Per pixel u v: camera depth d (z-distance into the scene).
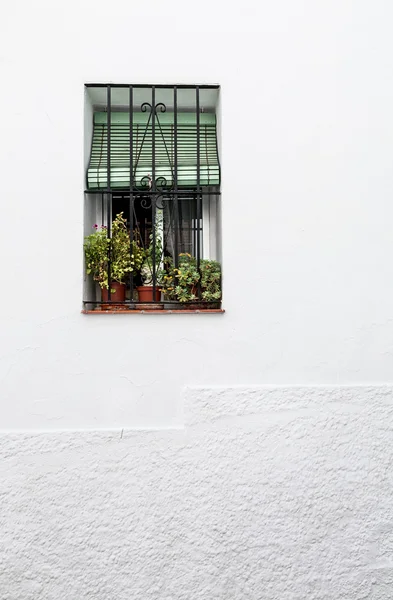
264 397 3.84
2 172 3.87
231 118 4.01
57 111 3.92
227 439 3.79
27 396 3.76
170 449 3.75
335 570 3.74
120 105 4.36
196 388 3.82
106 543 3.66
